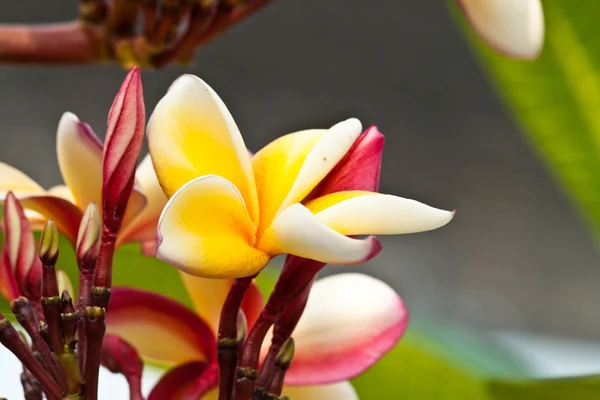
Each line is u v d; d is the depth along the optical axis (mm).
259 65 2982
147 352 630
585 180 802
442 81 3096
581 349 3037
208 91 564
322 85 3031
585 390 674
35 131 2916
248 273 550
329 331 616
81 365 582
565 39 781
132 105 572
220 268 546
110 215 579
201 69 2951
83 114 2939
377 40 3025
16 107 2912
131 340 629
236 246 551
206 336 628
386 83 3053
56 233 576
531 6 727
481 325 3080
